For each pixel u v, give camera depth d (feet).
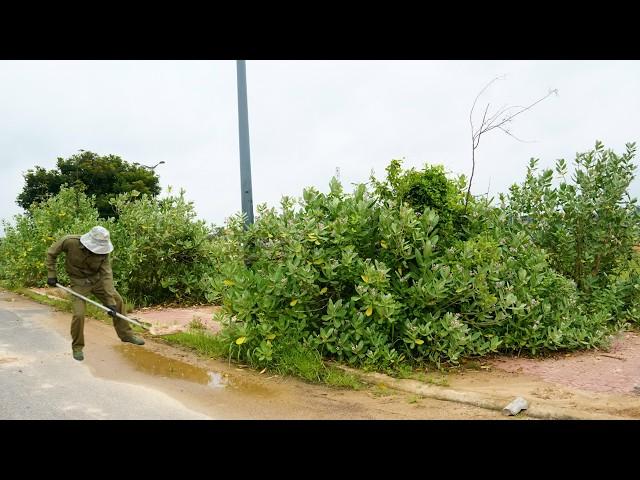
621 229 29.14
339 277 22.88
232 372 22.25
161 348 26.27
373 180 26.71
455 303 22.71
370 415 17.26
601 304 28.27
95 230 22.48
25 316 36.27
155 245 39.78
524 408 17.15
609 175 28.96
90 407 17.70
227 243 31.14
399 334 22.59
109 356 24.68
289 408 17.90
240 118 30.91
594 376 20.63
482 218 26.55
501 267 23.47
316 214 23.71
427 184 25.85
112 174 83.92
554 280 25.72
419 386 19.56
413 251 23.53
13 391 19.26
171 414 17.21
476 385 19.71
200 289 40.86
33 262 51.52
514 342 23.99
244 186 30.91
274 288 22.31
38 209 53.93
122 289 39.45
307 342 22.13
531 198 29.58
